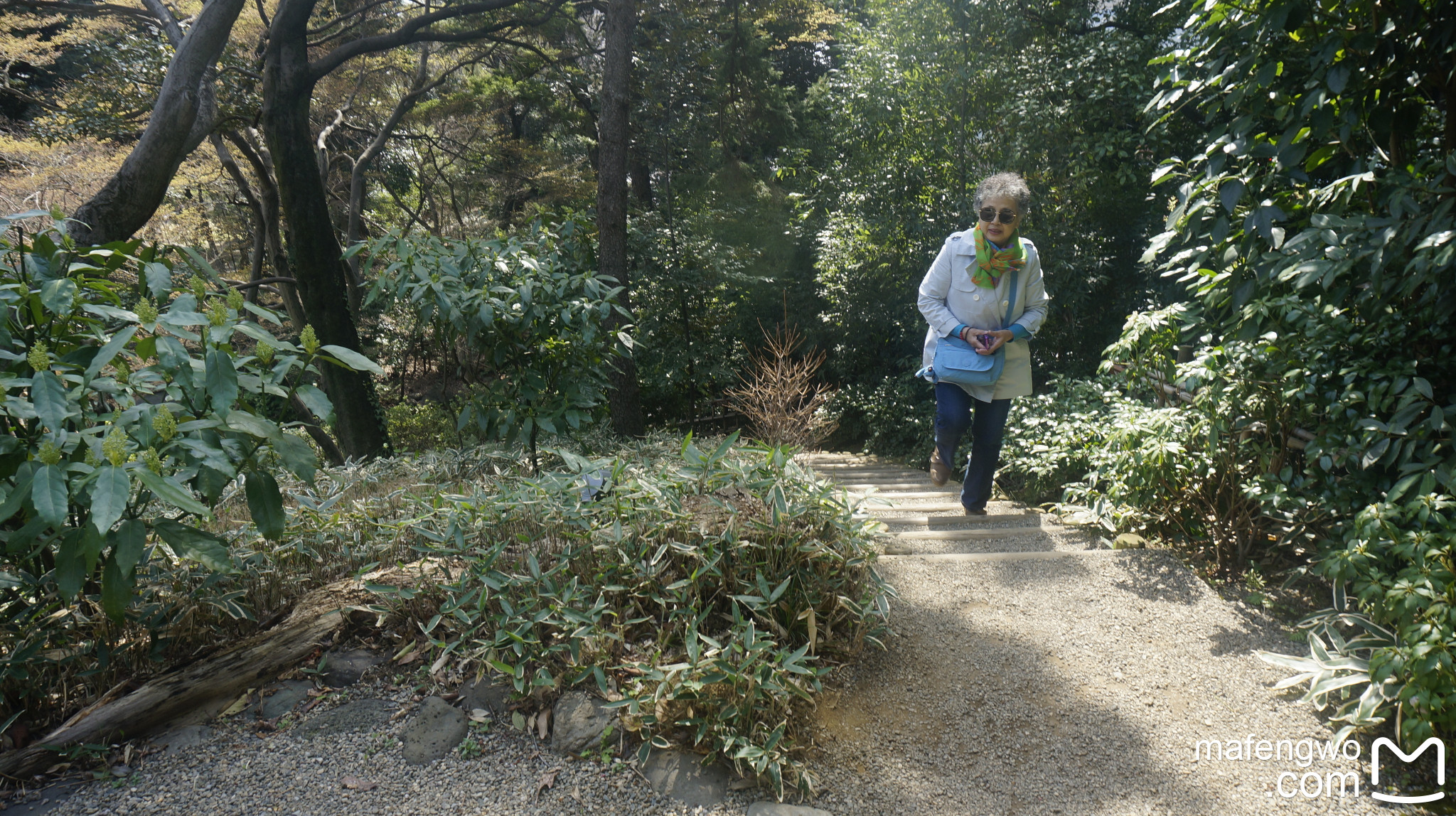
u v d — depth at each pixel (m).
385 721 2.35
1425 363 2.77
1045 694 2.60
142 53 9.98
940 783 2.18
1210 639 2.91
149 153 6.36
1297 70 2.89
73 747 2.21
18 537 1.96
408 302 4.57
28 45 11.73
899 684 2.65
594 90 16.31
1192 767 2.23
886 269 10.61
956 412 3.96
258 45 12.72
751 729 2.22
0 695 2.31
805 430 7.50
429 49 17.03
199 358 2.18
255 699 2.46
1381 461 2.83
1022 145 8.62
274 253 12.94
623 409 8.96
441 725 2.32
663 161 14.32
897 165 10.12
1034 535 4.03
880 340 11.77
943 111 9.71
